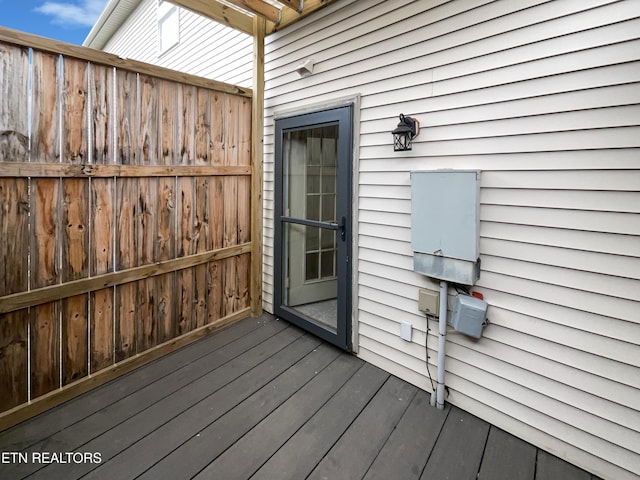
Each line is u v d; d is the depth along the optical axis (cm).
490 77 186
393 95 230
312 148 307
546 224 174
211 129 294
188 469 164
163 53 553
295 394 223
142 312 257
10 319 191
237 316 333
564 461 174
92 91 215
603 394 162
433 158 213
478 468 169
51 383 209
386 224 242
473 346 204
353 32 251
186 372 247
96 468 164
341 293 271
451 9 198
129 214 243
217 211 307
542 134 172
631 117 149
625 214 153
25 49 186
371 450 178
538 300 179
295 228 329
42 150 196
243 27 311
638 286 152
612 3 150
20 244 193
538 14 169
